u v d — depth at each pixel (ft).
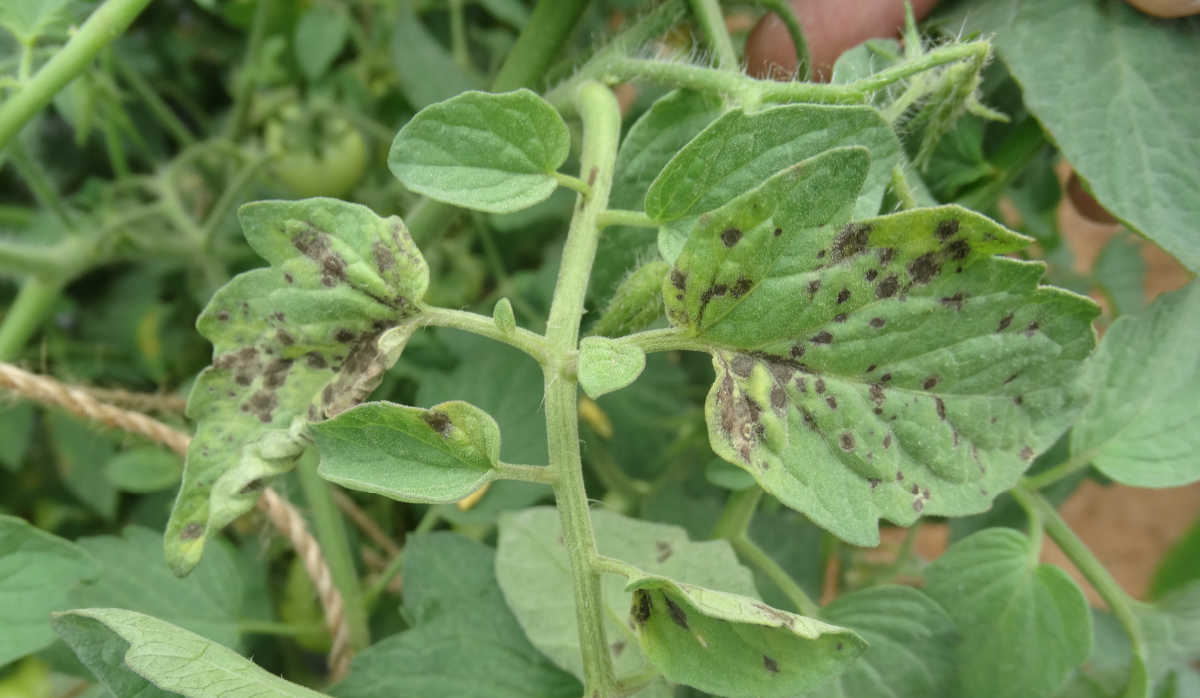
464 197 0.74
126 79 1.58
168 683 0.66
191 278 1.50
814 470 0.71
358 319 0.73
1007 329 0.73
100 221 1.39
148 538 0.97
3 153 0.98
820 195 0.67
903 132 0.92
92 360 1.49
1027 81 0.95
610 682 0.71
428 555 0.94
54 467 1.49
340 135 1.47
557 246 1.47
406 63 1.36
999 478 0.74
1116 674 0.98
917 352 0.72
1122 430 0.92
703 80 0.83
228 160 1.57
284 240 0.71
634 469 1.35
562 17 1.02
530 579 0.89
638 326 0.81
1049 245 1.53
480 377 1.08
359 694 0.86
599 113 0.83
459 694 0.86
